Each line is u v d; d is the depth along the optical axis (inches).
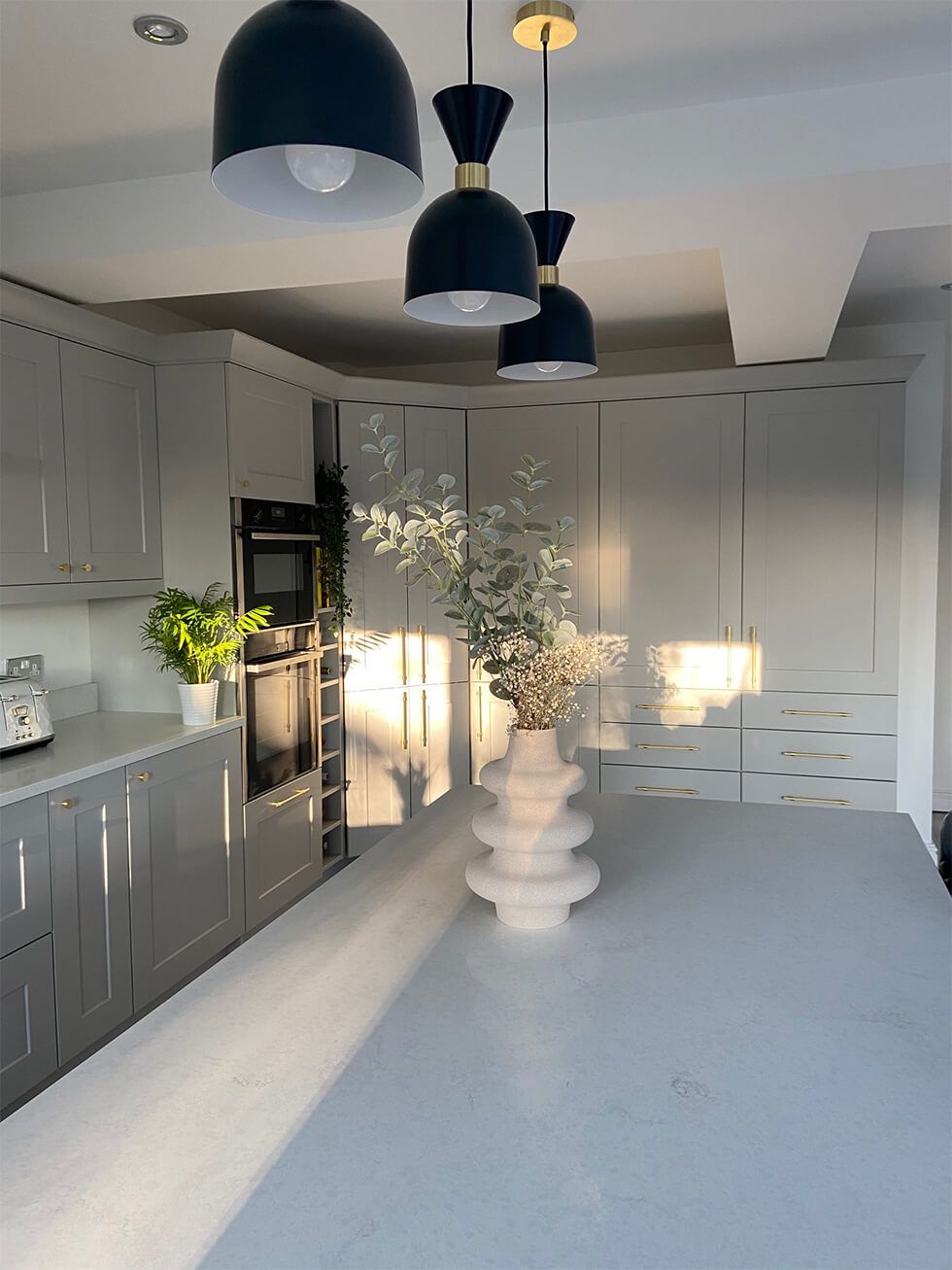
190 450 132.4
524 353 65.7
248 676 136.5
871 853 81.0
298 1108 44.5
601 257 105.0
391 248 99.2
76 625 136.0
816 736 166.7
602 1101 45.1
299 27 34.6
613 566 175.3
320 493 164.4
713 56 76.0
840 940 63.5
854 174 82.0
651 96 83.2
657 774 175.2
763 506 166.7
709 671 171.3
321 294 148.9
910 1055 49.3
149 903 114.6
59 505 114.1
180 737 120.0
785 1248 35.7
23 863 94.4
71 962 101.4
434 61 76.1
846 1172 40.1
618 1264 34.9
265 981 57.7
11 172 97.8
